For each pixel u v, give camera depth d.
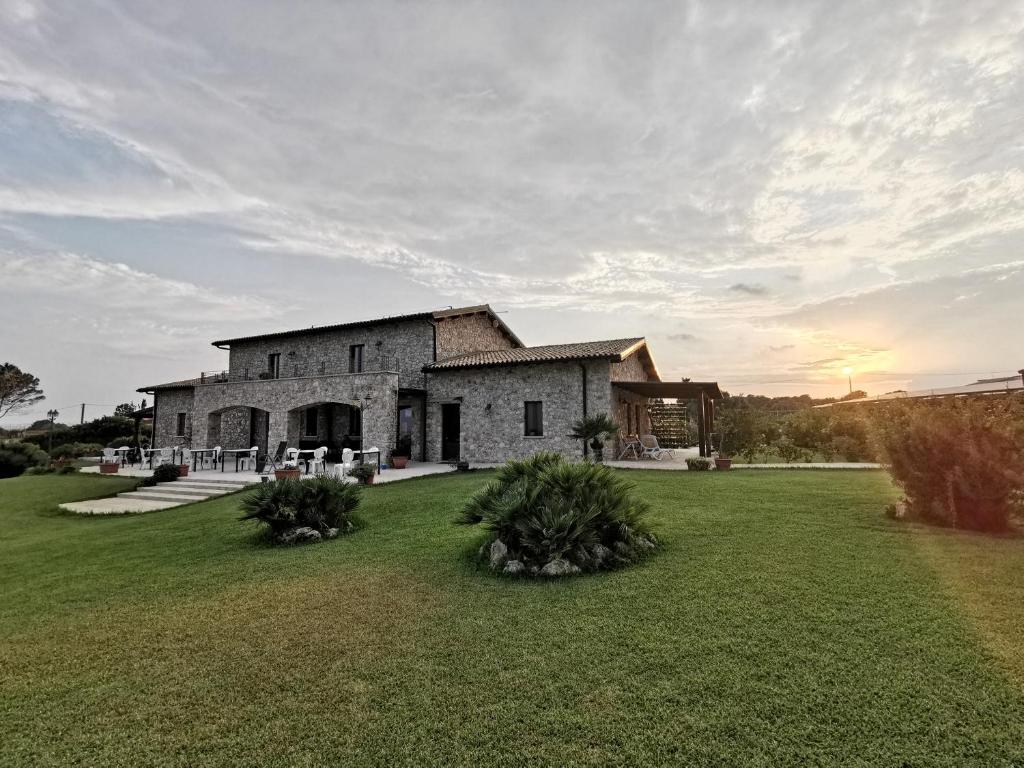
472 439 20.73
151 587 6.43
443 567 6.43
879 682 3.24
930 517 7.55
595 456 18.27
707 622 4.27
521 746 2.83
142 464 23.72
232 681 3.78
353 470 14.66
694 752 2.69
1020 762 2.49
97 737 3.16
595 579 5.60
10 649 4.62
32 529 12.37
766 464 17.42
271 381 22.39
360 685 3.59
